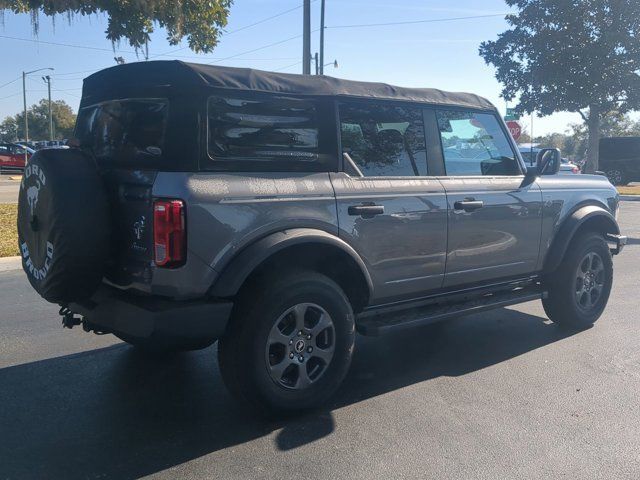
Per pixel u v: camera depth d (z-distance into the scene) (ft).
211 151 12.38
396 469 11.28
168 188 11.85
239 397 13.01
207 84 12.32
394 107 15.57
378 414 13.67
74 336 19.43
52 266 12.25
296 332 13.19
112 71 13.82
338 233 13.78
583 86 77.20
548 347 18.39
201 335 12.12
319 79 14.24
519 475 11.08
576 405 14.11
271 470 11.25
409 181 15.47
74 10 33.81
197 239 11.89
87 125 15.16
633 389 15.07
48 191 12.26
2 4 32.24
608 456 11.77
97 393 14.88
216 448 12.09
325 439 12.49
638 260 33.65
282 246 12.62
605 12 75.46
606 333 19.75
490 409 13.91
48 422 13.24
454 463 11.50
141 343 13.83
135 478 10.96
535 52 79.00
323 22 77.20
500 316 22.12
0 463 11.44
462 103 17.20
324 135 14.08
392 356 17.70
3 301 23.98
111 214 12.75
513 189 17.79
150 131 12.71
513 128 58.03
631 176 102.27
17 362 17.03
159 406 14.12
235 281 12.14
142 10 35.22
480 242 16.92
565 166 81.05
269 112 13.21
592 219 20.21
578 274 19.66
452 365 16.88
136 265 12.48
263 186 12.81
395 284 15.25
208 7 38.70
